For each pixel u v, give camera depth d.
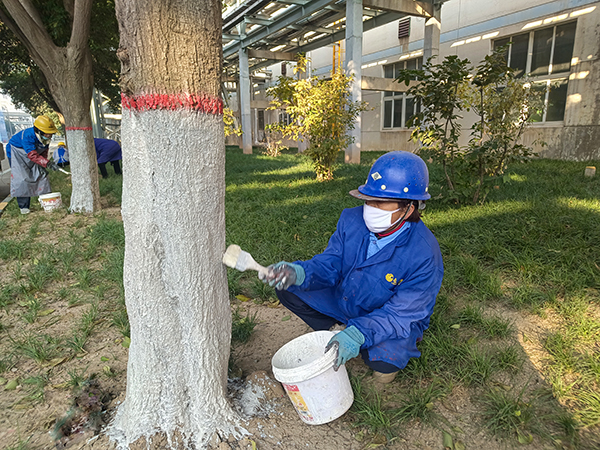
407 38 15.90
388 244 2.05
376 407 2.02
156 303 1.69
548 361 2.38
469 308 2.88
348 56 12.05
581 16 10.66
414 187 1.94
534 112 5.51
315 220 5.29
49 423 1.98
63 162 9.00
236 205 6.52
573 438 1.81
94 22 8.32
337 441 1.86
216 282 1.79
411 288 2.00
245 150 19.86
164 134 1.54
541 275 3.38
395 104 17.30
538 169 8.91
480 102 5.65
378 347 2.01
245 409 1.97
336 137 8.87
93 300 3.37
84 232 5.41
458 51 14.01
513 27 12.21
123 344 2.65
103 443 1.80
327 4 12.67
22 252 4.51
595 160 10.60
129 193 1.63
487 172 5.88
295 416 2.00
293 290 2.28
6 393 2.23
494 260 3.81
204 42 1.55
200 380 1.76
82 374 2.36
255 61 22.80
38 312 3.14
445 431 1.90
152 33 1.45
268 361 2.49
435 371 2.33
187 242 1.65
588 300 2.98
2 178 11.74
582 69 10.84
